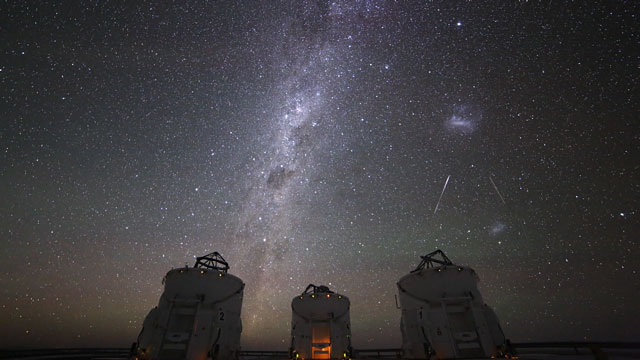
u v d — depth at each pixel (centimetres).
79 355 2683
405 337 2380
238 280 2431
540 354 2358
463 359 1988
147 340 2009
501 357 1994
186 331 2014
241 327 2377
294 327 2569
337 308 2592
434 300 2244
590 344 1892
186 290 2170
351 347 2527
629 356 1719
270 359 3128
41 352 2472
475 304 2180
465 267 2327
